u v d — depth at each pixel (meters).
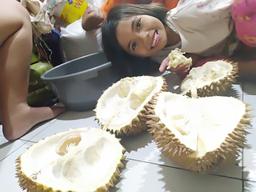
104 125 0.55
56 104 0.83
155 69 0.86
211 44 0.72
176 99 0.48
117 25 0.79
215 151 0.36
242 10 0.59
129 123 0.52
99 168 0.44
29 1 0.84
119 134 0.54
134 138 0.56
